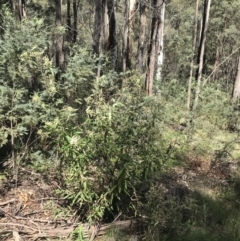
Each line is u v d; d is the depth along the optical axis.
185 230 3.87
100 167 3.66
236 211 4.66
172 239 3.76
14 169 4.34
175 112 8.11
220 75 24.67
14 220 3.76
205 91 9.51
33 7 10.64
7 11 5.00
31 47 4.36
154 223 3.67
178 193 4.78
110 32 9.87
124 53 9.48
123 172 3.46
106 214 3.94
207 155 6.95
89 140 3.55
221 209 4.64
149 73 8.66
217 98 10.16
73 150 3.44
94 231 3.65
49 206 4.01
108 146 3.56
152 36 8.84
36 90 4.68
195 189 5.19
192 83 10.05
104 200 3.62
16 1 6.79
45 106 4.24
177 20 21.98
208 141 7.47
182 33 20.81
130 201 3.82
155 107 5.44
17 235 3.46
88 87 5.32
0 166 4.56
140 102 4.81
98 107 3.94
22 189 4.30
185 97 9.45
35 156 4.36
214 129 8.38
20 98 4.11
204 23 10.72
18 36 4.27
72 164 3.56
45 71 4.45
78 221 3.83
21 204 4.02
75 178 3.64
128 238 3.68
